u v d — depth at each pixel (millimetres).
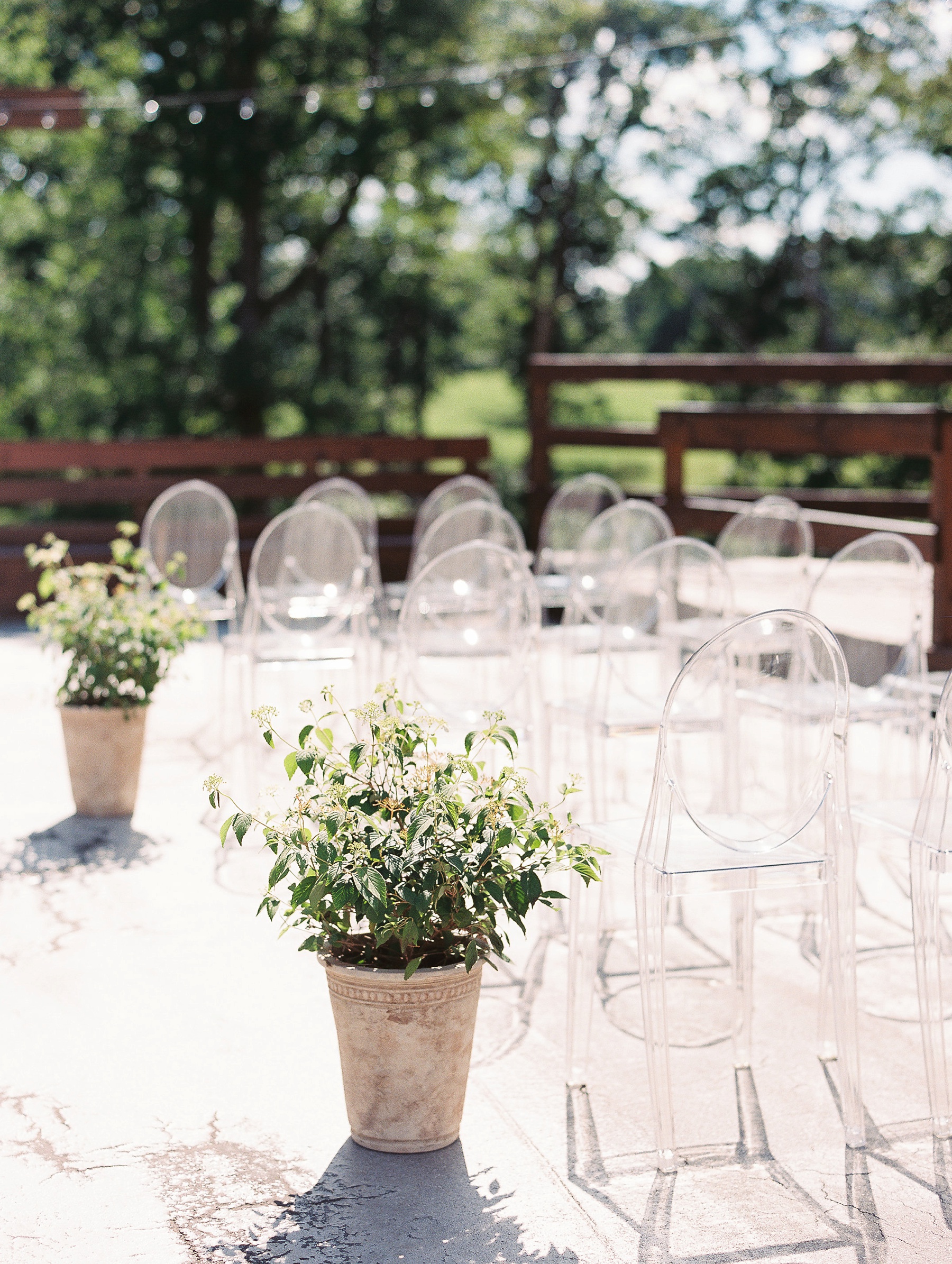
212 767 4504
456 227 16438
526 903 2068
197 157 12445
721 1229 1920
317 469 9391
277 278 16609
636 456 19984
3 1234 1899
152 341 13852
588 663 6055
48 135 14195
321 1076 2385
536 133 16234
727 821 2439
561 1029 2621
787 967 2979
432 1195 2004
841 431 6387
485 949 2104
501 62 14508
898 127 15359
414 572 4859
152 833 3771
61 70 13367
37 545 8141
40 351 14617
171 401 13141
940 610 5379
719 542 4629
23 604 3977
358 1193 2010
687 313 22297
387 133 13211
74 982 2771
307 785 2109
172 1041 2512
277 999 2701
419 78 12188
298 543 4723
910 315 16234
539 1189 2025
